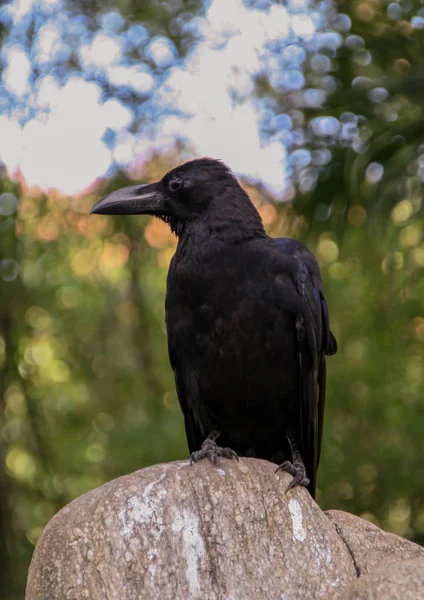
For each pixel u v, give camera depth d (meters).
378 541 6.32
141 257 14.18
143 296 15.31
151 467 6.23
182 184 8.26
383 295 13.53
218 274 7.69
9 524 12.52
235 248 7.78
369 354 14.40
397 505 15.27
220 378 7.75
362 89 11.64
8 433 13.29
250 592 5.79
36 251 13.09
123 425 14.70
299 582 5.92
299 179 12.07
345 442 14.62
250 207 8.16
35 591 5.75
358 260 13.91
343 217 12.16
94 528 5.79
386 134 11.56
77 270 15.27
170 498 5.94
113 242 13.94
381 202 11.56
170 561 5.77
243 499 6.07
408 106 11.84
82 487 15.79
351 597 5.32
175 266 7.97
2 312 12.25
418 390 14.55
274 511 6.13
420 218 11.25
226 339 7.65
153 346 15.45
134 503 5.89
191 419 8.41
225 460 6.41
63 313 15.29
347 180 11.65
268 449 8.27
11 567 12.46
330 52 11.73
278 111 12.01
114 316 15.35
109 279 15.43
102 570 5.68
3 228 11.70
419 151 11.53
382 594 5.20
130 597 5.64
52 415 15.45
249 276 7.66
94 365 15.49
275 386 7.74
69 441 15.69
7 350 12.38
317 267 8.16
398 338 13.77
